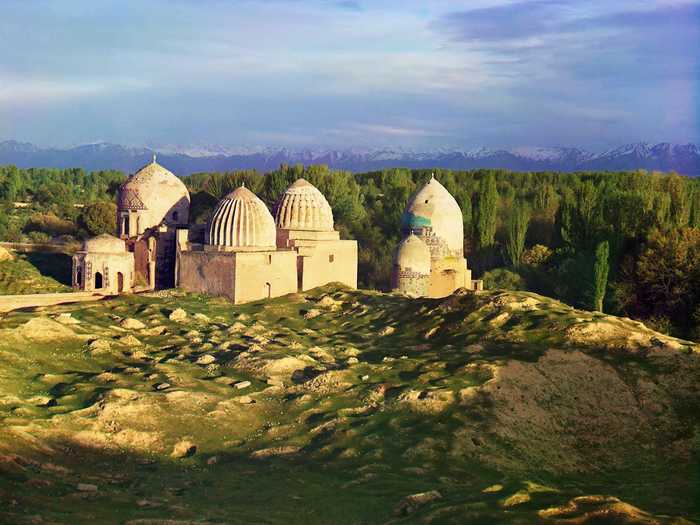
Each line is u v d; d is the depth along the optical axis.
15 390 45.56
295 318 69.69
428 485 37.47
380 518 33.53
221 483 37.62
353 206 122.12
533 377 51.16
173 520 31.67
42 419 41.22
